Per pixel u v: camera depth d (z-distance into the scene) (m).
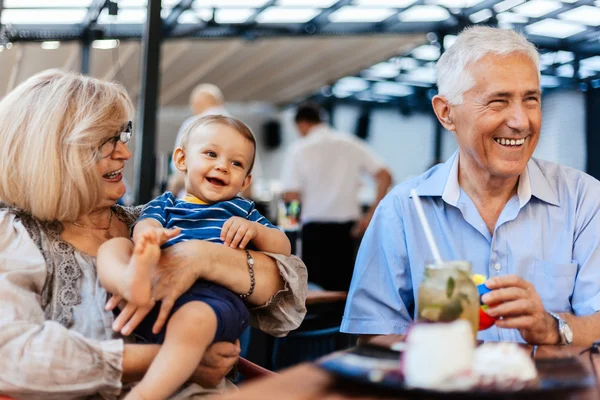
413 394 0.91
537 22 7.15
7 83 4.45
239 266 1.60
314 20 8.02
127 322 1.43
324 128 5.43
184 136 1.88
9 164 1.51
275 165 16.08
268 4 7.33
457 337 0.93
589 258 1.84
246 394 0.92
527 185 1.88
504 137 1.81
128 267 1.35
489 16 7.32
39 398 1.35
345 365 1.00
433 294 1.12
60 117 1.52
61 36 6.35
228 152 1.81
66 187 1.51
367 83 13.59
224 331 1.46
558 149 8.40
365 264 1.99
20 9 5.96
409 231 1.94
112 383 1.37
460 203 1.91
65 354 1.34
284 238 1.77
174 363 1.37
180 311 1.43
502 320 1.38
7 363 1.33
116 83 1.70
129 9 5.63
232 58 9.71
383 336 1.36
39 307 1.45
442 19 8.23
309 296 2.50
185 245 1.55
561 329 1.48
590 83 7.90
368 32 8.28
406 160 15.30
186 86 11.20
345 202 5.39
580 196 1.91
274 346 2.66
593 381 0.98
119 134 1.61
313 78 11.72
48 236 1.55
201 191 1.80
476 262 1.90
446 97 1.90
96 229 1.66
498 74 1.80
